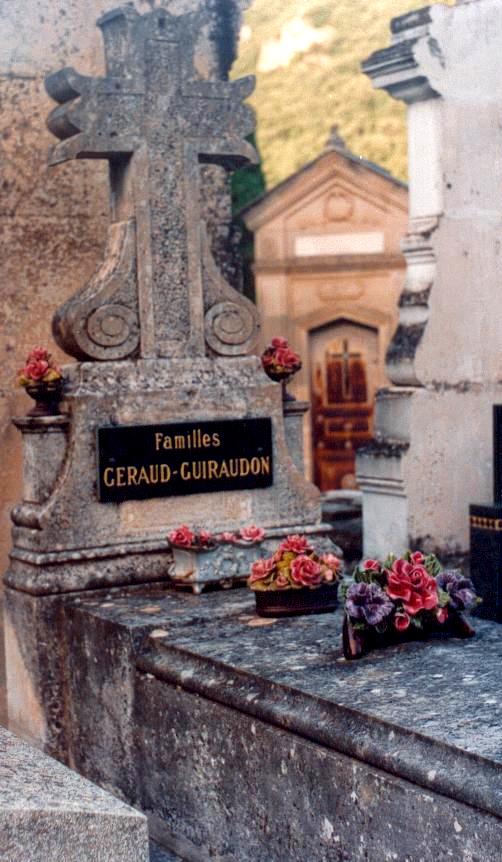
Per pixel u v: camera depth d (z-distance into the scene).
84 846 3.34
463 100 6.66
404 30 6.65
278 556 5.28
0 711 6.57
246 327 6.03
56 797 3.44
